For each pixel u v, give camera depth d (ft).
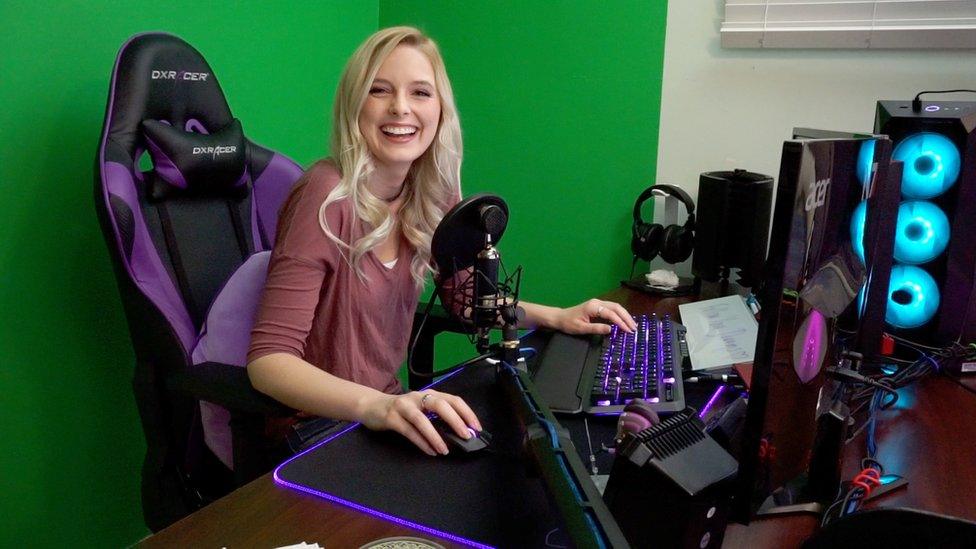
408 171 4.17
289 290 3.52
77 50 4.59
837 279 2.11
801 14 5.20
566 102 6.32
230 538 1.98
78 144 4.66
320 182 3.81
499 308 3.06
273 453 3.26
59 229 4.61
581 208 6.48
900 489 2.36
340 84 3.85
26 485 4.60
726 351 3.47
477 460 2.44
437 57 3.92
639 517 1.80
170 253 4.00
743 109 5.60
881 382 2.97
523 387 2.73
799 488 2.35
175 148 3.92
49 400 4.67
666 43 5.79
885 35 4.91
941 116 3.59
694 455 1.83
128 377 5.18
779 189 1.71
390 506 2.13
